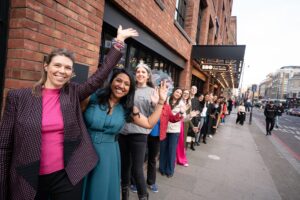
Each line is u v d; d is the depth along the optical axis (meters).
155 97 2.33
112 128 1.91
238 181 4.20
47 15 2.25
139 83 2.79
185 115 4.48
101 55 3.72
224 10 16.73
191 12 8.05
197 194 3.47
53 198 1.59
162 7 5.25
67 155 1.54
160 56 6.14
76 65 2.52
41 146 1.42
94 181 1.83
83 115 1.88
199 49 8.16
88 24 2.82
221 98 11.83
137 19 4.16
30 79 2.13
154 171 3.36
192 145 6.16
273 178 4.60
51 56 1.48
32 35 2.11
